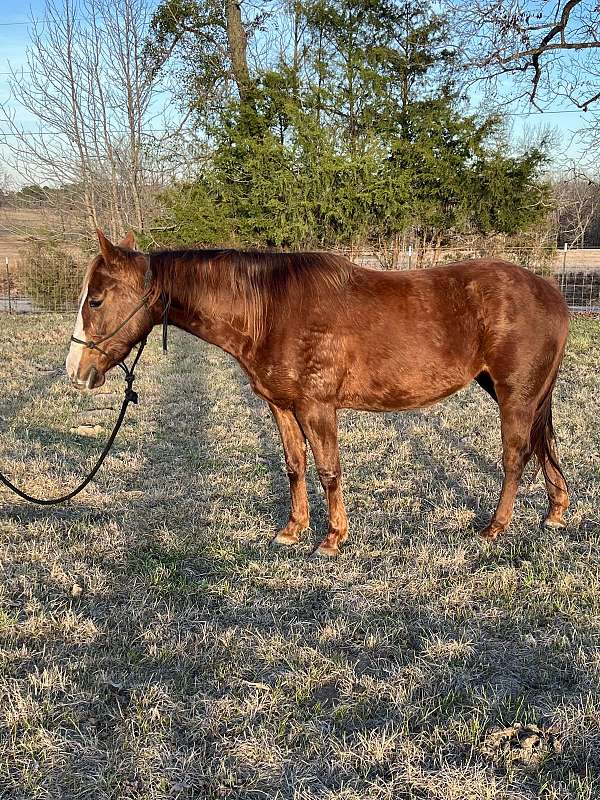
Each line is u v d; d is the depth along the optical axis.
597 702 2.72
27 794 2.36
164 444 6.57
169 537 4.41
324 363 3.92
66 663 3.07
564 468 5.55
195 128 19.09
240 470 5.85
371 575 3.92
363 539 4.38
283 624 3.43
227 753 2.53
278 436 6.87
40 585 3.82
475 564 4.05
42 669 3.05
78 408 7.91
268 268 3.94
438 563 4.00
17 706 2.74
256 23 19.42
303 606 3.62
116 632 3.35
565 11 11.91
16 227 19.34
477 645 3.22
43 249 18.81
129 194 20.00
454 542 4.28
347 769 2.43
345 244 18.56
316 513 4.88
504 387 4.14
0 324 15.58
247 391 9.00
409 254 17.44
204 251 3.99
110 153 19.03
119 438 6.80
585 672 2.94
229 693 2.86
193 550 4.25
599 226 26.55
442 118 17.34
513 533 4.40
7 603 3.59
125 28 18.12
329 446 4.07
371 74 17.61
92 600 3.66
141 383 9.38
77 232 19.62
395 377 4.00
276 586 3.84
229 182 18.53
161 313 3.95
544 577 3.77
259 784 2.39
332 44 18.77
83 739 2.57
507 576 3.80
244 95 18.72
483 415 7.43
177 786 2.36
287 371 3.94
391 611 3.54
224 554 4.20
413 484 5.39
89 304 3.77
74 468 5.79
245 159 17.98
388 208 17.55
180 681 2.96
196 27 19.12
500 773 2.42
